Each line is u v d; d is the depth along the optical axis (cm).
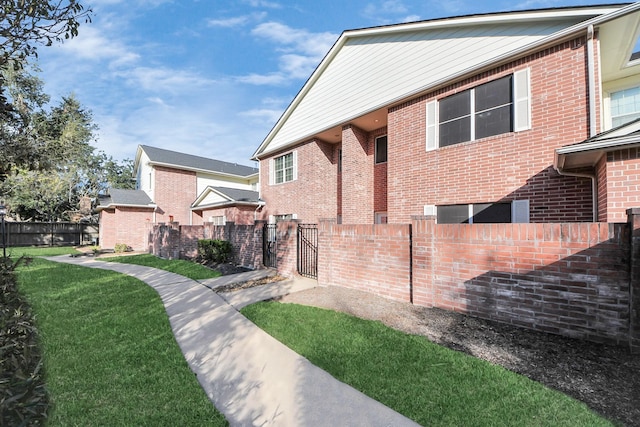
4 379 176
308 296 636
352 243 670
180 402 279
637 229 324
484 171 764
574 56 644
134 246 2006
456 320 452
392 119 995
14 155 463
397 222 962
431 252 516
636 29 616
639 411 240
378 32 1005
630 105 771
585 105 624
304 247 884
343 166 1185
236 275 902
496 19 743
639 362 309
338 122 1174
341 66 1171
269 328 459
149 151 2284
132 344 412
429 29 891
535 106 690
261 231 1006
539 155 680
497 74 755
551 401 255
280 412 267
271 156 1571
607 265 350
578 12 632
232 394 297
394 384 296
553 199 659
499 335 393
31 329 287
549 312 390
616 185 447
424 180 892
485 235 452
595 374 295
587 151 466
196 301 632
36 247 2169
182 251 1401
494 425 234
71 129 1409
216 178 2434
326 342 398
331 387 300
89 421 250
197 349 400
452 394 274
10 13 251
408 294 561
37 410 211
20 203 2186
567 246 379
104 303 621
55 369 336
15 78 1599
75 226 2470
